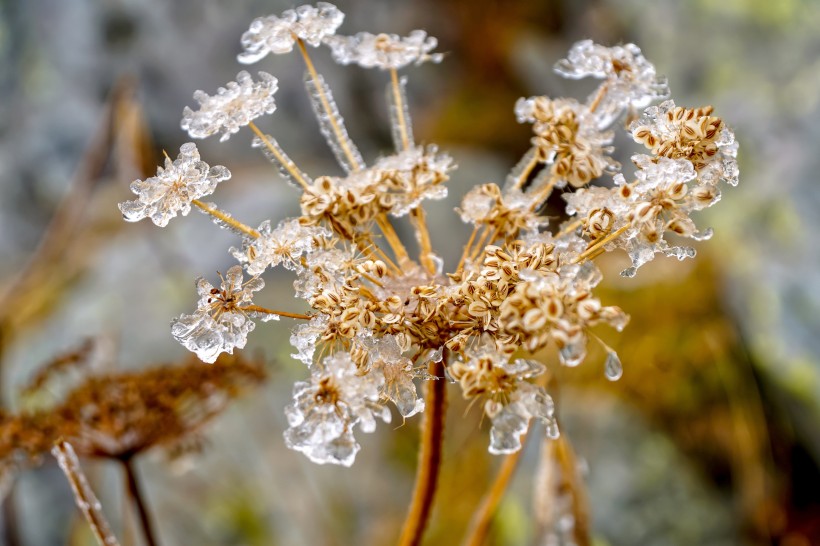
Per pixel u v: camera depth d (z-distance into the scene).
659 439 1.03
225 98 0.47
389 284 0.48
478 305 0.45
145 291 1.26
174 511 1.00
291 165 0.48
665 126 0.45
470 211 0.48
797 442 1.06
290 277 1.25
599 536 0.97
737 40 1.22
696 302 1.12
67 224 1.13
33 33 1.72
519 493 0.97
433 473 0.49
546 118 0.48
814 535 1.01
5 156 1.70
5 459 0.56
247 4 1.67
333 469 1.07
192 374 0.59
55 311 1.28
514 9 1.73
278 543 1.00
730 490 1.01
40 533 1.03
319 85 0.50
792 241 1.07
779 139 1.12
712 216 1.19
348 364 0.44
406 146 0.50
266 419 1.07
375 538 1.03
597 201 0.46
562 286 0.43
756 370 1.09
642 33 1.42
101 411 0.57
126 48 1.69
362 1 1.72
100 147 0.98
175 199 0.45
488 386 0.44
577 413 1.04
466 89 1.72
